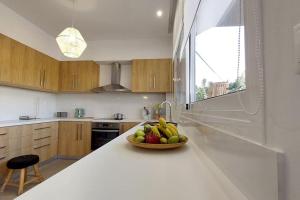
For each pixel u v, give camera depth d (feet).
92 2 8.95
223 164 2.18
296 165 1.08
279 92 1.25
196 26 5.12
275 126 1.29
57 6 9.37
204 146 3.10
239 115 1.90
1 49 8.47
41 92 12.66
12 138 8.34
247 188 1.58
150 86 12.42
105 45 13.69
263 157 1.34
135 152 3.14
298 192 1.06
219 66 2.95
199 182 1.94
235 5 2.29
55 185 1.77
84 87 12.85
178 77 9.11
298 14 1.07
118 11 9.73
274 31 1.30
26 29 10.81
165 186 1.82
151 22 10.94
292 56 1.12
